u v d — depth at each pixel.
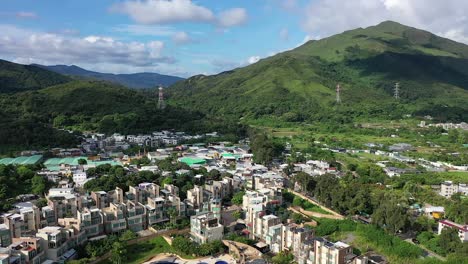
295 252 197.00
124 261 195.00
